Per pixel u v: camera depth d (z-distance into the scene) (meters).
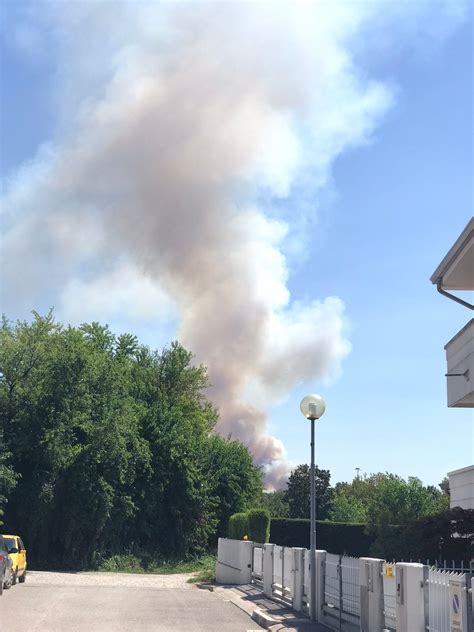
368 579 14.25
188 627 17.05
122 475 46.72
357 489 116.25
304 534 52.84
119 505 47.47
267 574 24.58
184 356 70.06
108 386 47.66
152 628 16.55
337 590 16.62
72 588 28.27
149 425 52.66
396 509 55.00
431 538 21.00
